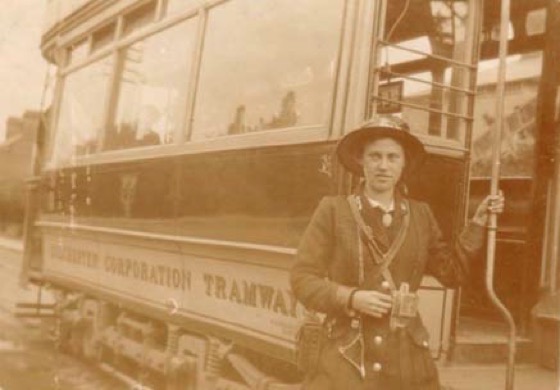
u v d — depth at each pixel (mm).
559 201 4684
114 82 5918
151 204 5336
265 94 4473
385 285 3146
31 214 7086
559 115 4773
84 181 6230
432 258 3311
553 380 4086
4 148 6738
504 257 5078
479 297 5168
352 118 3922
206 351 4840
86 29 6324
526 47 5152
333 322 3230
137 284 5609
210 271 4824
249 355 4598
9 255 7227
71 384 5605
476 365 4375
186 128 5020
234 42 4746
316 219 3268
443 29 4363
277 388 4172
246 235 4426
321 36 4172
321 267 3227
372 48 3949
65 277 6660
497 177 3428
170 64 5312
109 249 6000
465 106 4379
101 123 6039
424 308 4199
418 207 3309
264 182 4336
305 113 4184
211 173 4750
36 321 6648
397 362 3154
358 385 3133
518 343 4492
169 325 5176
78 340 6250
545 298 4523
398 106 4164
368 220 3205
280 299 4211
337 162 3898
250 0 4664
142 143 5516
